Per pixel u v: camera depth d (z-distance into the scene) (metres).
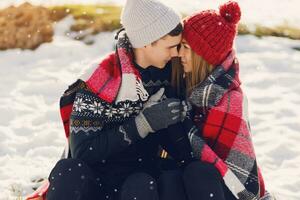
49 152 5.77
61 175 3.46
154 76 3.81
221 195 3.43
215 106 3.75
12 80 7.93
